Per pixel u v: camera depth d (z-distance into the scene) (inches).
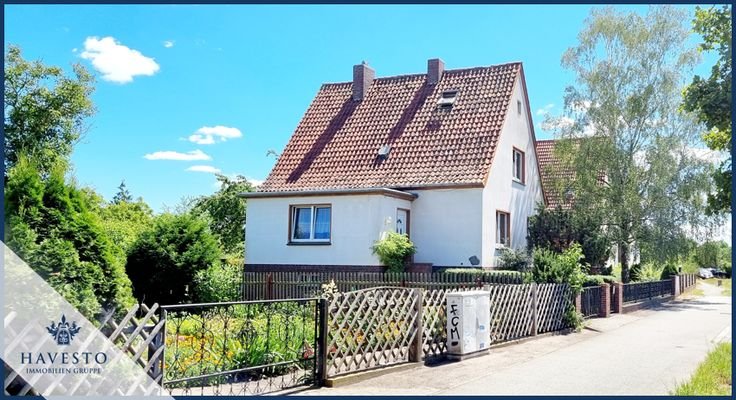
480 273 866.1
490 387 394.6
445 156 1048.2
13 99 1579.7
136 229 1096.2
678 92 1328.7
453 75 1193.4
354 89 1238.3
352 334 407.8
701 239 1304.1
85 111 1683.1
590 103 1387.8
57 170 309.1
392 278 878.4
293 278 911.0
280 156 1162.6
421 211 1029.2
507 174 1111.6
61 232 293.0
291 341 406.3
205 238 910.4
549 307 680.4
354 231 978.1
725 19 590.6
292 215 1039.0
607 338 655.8
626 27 1380.4
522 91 1200.8
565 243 1189.1
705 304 1225.4
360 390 374.9
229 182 1566.2
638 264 1477.6
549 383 410.0
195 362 377.7
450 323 495.5
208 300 872.3
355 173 1075.9
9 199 289.9
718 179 599.5
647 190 1323.8
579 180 1359.5
